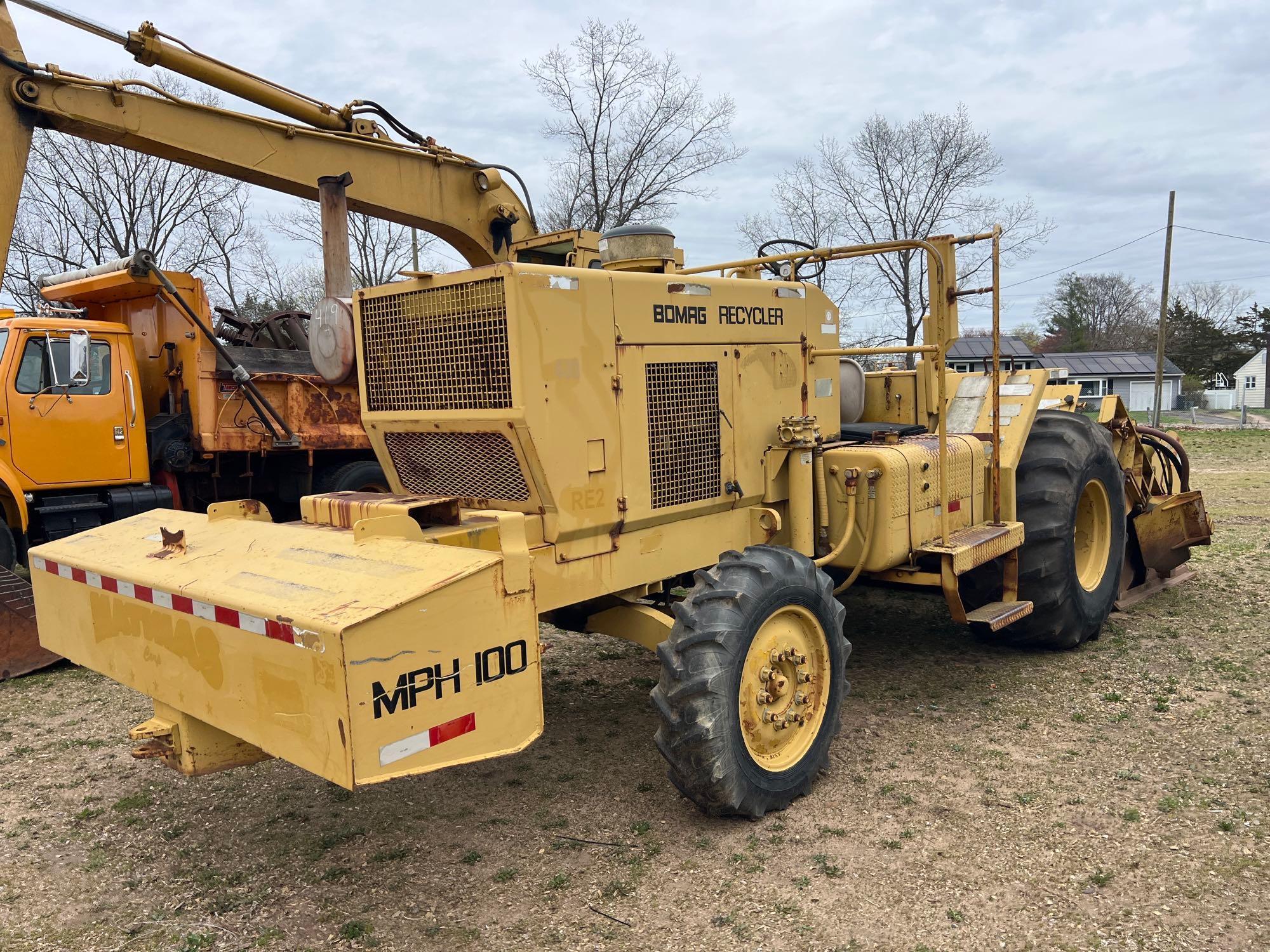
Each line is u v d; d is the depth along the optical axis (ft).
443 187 23.09
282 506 28.48
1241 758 12.64
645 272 14.28
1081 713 14.55
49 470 22.36
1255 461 58.39
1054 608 16.70
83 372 21.99
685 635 10.66
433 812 11.85
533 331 10.06
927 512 14.42
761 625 11.06
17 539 22.07
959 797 11.76
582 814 11.68
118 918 9.68
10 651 18.43
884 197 90.48
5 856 11.05
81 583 10.65
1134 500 21.07
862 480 13.46
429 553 8.92
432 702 8.28
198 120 19.52
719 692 10.44
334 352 11.99
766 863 10.30
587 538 11.02
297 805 12.17
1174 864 9.98
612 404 11.06
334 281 19.24
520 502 10.84
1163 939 8.69
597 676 17.38
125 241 74.49
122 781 13.15
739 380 12.85
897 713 14.83
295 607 8.11
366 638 7.69
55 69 18.03
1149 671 16.47
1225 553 26.37
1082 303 236.02
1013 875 9.90
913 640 19.06
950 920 9.11
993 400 15.98
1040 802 11.56
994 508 16.28
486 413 10.28
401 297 11.18
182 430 24.89
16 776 13.42
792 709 11.73
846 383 16.60
